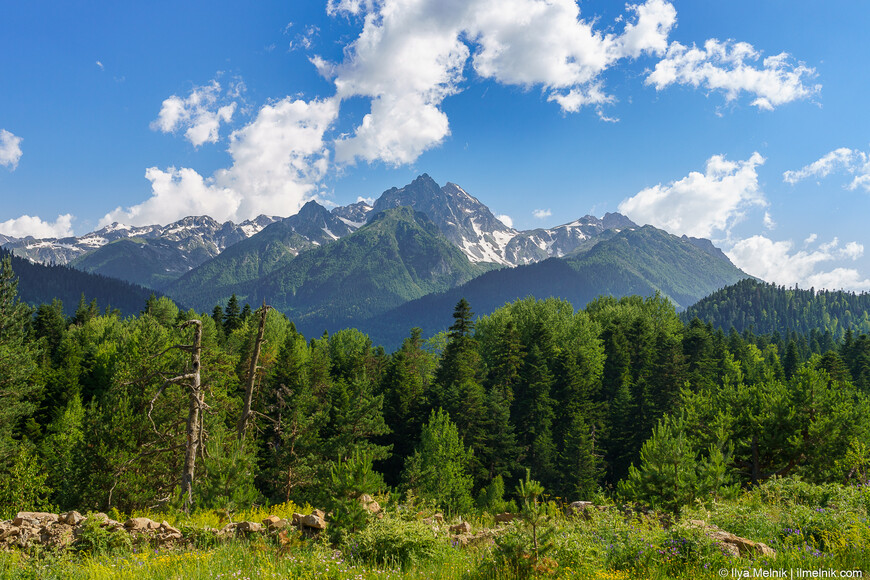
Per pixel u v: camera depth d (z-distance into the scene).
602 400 76.62
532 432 60.75
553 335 82.12
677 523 9.62
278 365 61.84
